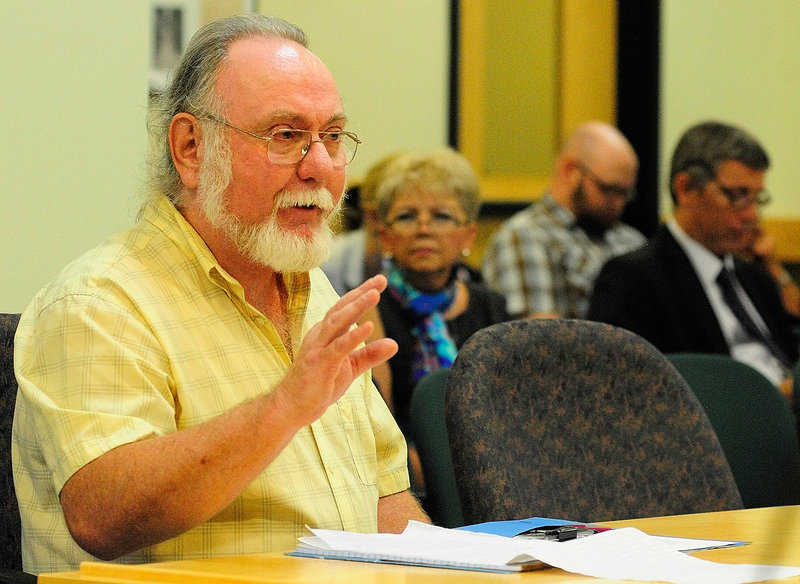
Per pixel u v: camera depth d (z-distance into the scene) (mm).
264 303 4613
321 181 4340
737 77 15477
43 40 6020
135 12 6391
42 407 3848
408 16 14133
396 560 3148
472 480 4434
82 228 6203
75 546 4027
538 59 14891
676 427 4969
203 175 4352
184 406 4094
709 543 3553
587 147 12555
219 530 4023
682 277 9359
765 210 15570
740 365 6871
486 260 12680
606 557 3160
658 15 15047
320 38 13820
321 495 4277
